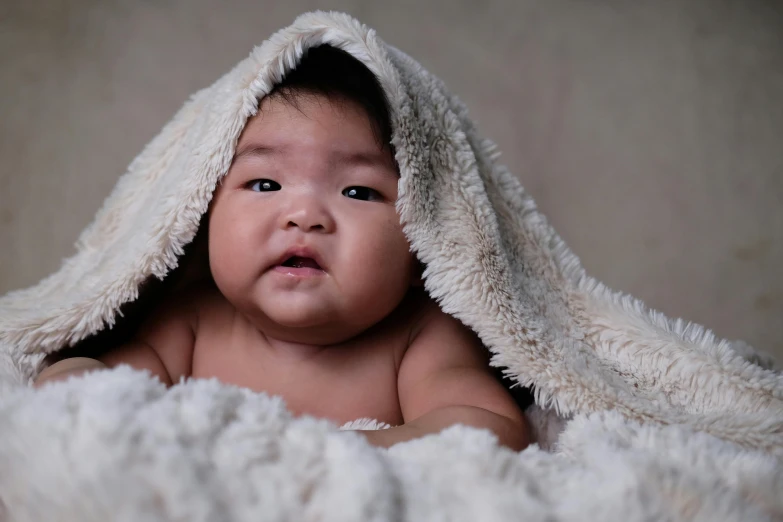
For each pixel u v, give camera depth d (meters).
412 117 1.00
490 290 0.98
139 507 0.56
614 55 2.50
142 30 2.30
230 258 0.97
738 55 2.52
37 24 2.26
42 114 2.22
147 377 0.69
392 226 0.98
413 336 1.06
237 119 0.98
